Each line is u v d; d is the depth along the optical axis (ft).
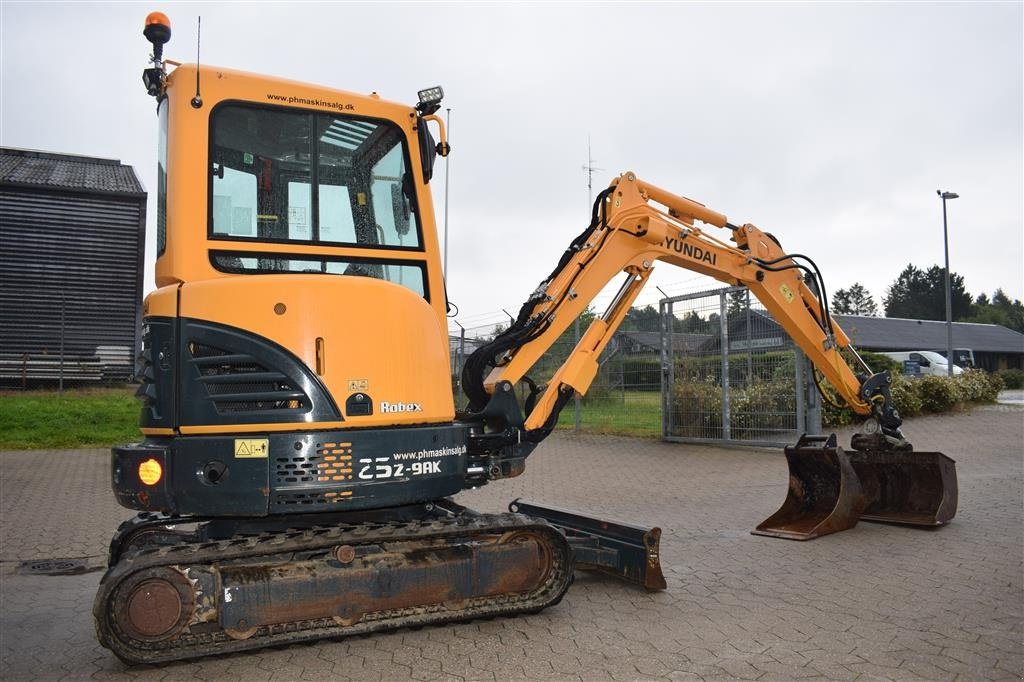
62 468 41.98
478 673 14.24
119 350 80.23
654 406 56.70
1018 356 176.04
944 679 13.69
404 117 17.88
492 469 19.48
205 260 15.76
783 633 16.11
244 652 15.46
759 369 45.91
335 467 15.08
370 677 14.11
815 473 26.68
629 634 16.20
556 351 44.60
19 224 77.41
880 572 20.52
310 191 16.84
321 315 15.37
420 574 15.53
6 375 76.33
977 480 33.86
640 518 28.32
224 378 15.01
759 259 25.64
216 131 16.31
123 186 82.89
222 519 16.71
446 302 17.95
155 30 16.49
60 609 18.99
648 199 23.58
